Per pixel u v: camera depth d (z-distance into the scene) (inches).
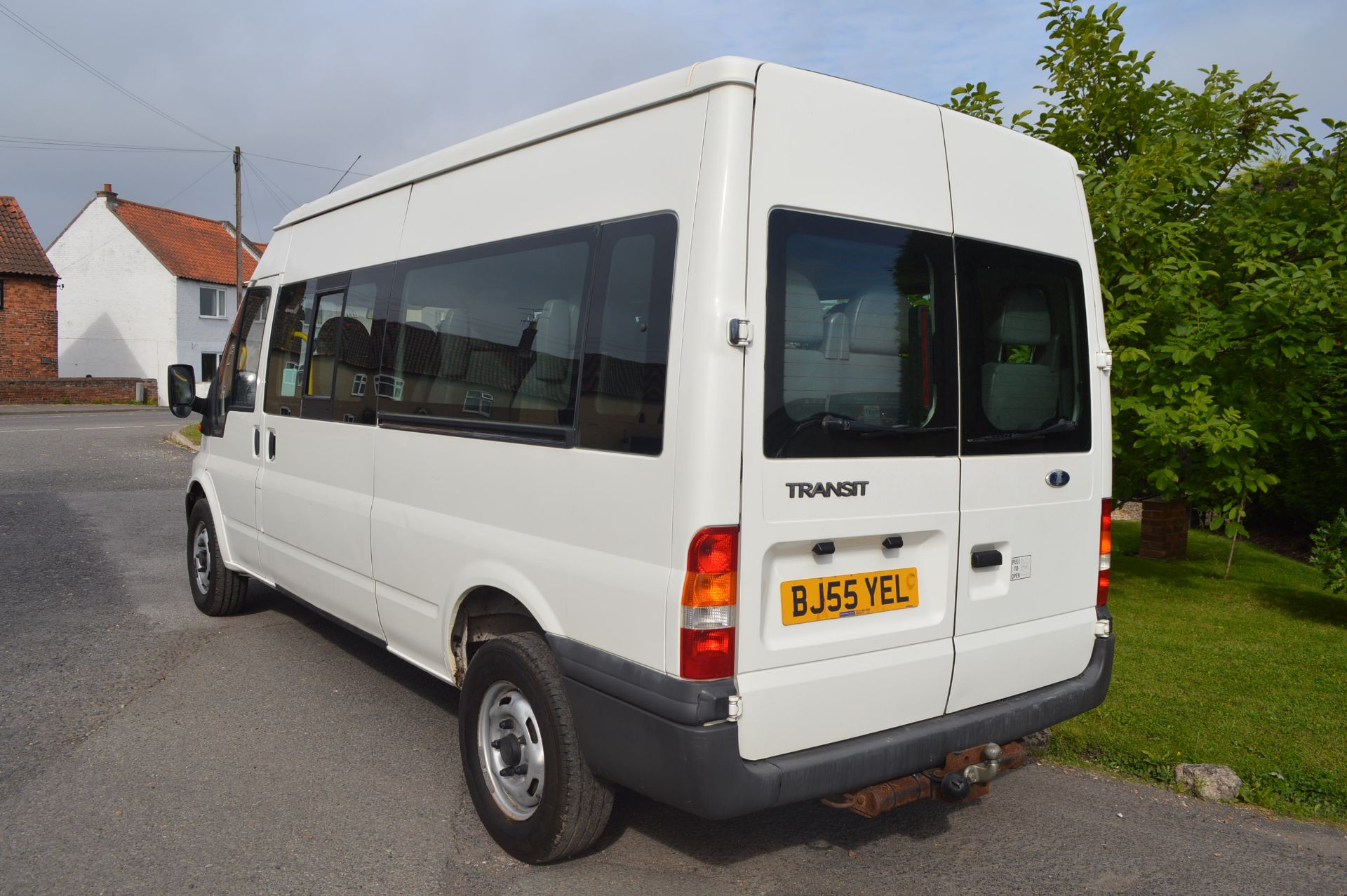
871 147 121.3
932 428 125.9
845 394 117.4
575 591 123.3
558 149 135.7
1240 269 248.5
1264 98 257.9
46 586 286.5
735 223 108.5
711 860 137.7
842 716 118.0
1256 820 151.3
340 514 183.9
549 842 128.7
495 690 140.1
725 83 110.0
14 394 1199.6
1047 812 154.6
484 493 143.0
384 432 170.1
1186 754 169.3
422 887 128.4
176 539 360.8
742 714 109.1
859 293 119.2
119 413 1077.1
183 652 227.3
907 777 125.4
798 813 153.5
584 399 124.0
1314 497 337.7
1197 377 234.5
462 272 153.0
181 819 146.0
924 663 125.2
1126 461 263.0
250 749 173.0
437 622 155.5
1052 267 143.4
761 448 109.5
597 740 119.5
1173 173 233.1
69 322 1555.1
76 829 141.9
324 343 194.7
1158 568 319.6
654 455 112.3
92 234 1535.4
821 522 114.2
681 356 109.4
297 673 214.7
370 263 181.5
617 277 120.8
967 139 132.7
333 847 138.8
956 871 135.9
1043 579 140.7
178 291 1510.8
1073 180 148.9
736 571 107.9
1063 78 259.6
